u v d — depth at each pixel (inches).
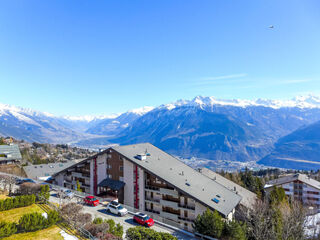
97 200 1873.8
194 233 1382.9
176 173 2128.4
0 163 3907.5
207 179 2320.4
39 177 3243.1
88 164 2571.4
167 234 1069.1
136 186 2078.0
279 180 4315.9
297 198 3737.7
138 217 1487.5
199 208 1718.8
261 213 1621.6
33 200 1423.5
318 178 5905.5
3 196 1562.5
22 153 6535.4
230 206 1786.4
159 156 2519.7
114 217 1578.5
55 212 1185.4
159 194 1991.9
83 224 1176.8
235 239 1275.8
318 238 1889.8
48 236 1027.3
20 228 1067.3
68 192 2042.3
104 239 1051.3
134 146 2564.0
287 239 1464.1
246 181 4421.8
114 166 2262.6
